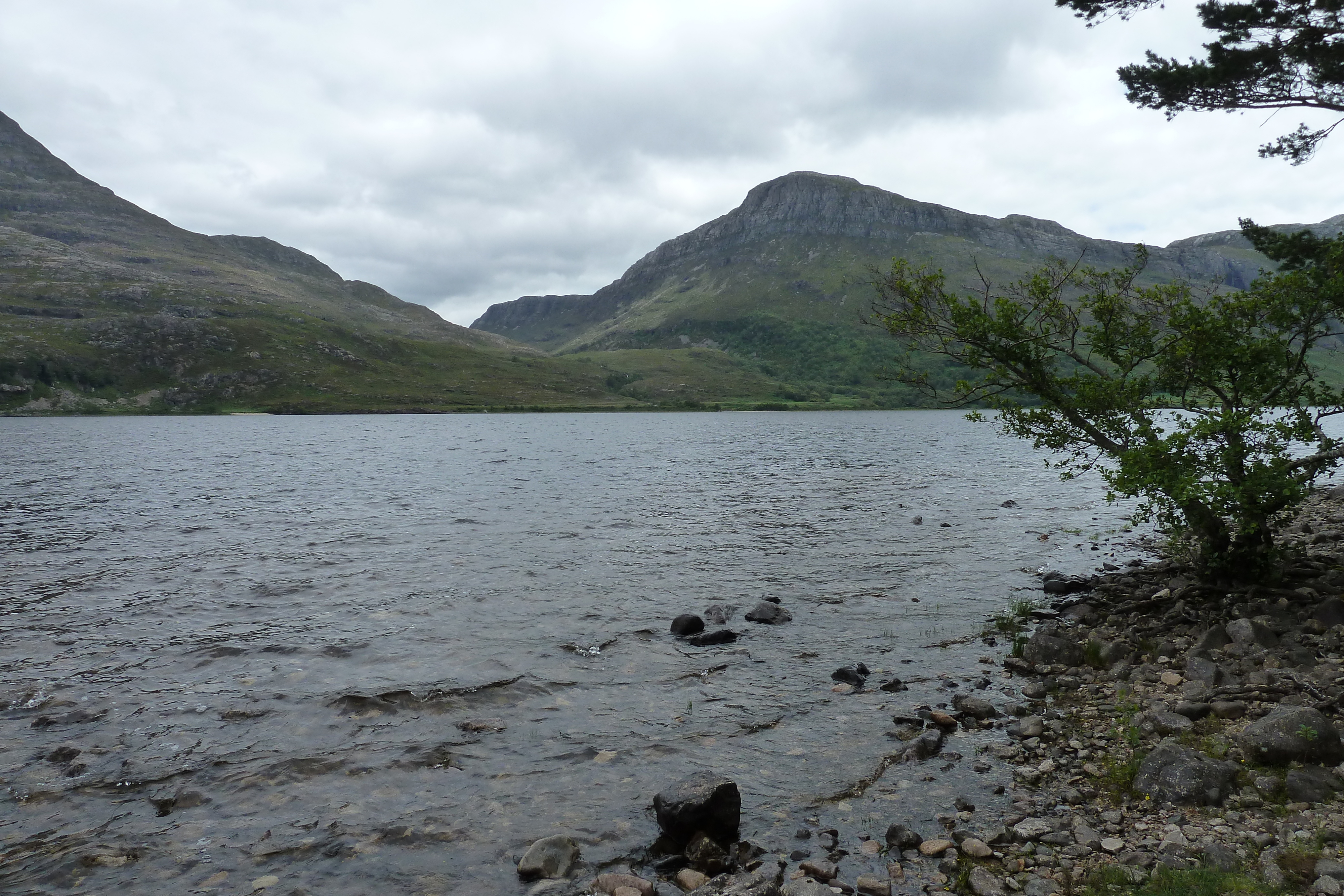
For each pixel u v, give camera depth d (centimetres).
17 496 4556
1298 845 772
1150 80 1866
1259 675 1257
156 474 6094
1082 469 1778
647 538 3080
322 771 1108
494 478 5653
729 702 1370
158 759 1138
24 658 1617
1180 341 1664
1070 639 1578
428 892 819
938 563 2562
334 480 5556
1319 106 1736
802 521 3494
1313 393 1672
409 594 2184
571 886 823
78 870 855
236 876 850
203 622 1905
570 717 1309
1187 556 1948
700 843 876
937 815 951
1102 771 1032
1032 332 1783
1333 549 2059
